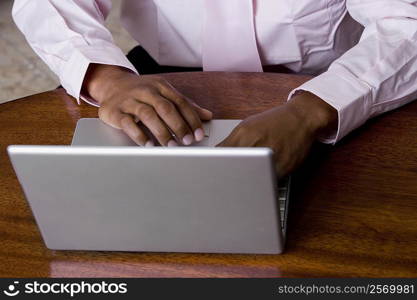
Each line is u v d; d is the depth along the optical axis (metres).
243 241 1.01
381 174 1.16
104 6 1.63
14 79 3.07
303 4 1.52
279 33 1.57
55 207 0.99
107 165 0.92
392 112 1.31
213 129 1.22
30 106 1.40
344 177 1.16
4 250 1.08
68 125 1.33
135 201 0.96
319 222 1.08
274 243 1.01
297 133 1.17
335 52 1.65
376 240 1.05
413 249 1.03
